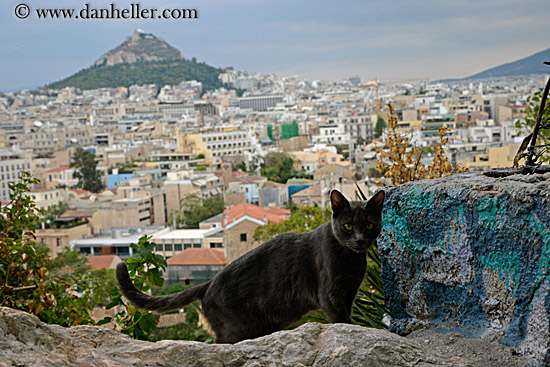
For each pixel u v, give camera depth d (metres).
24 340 1.32
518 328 1.56
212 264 25.73
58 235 42.03
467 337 1.69
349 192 34.00
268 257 2.10
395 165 3.79
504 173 2.03
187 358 1.43
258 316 2.09
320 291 2.06
